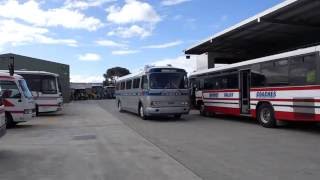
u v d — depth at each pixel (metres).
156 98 22.58
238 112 20.89
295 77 16.19
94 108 37.56
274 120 17.70
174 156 11.04
